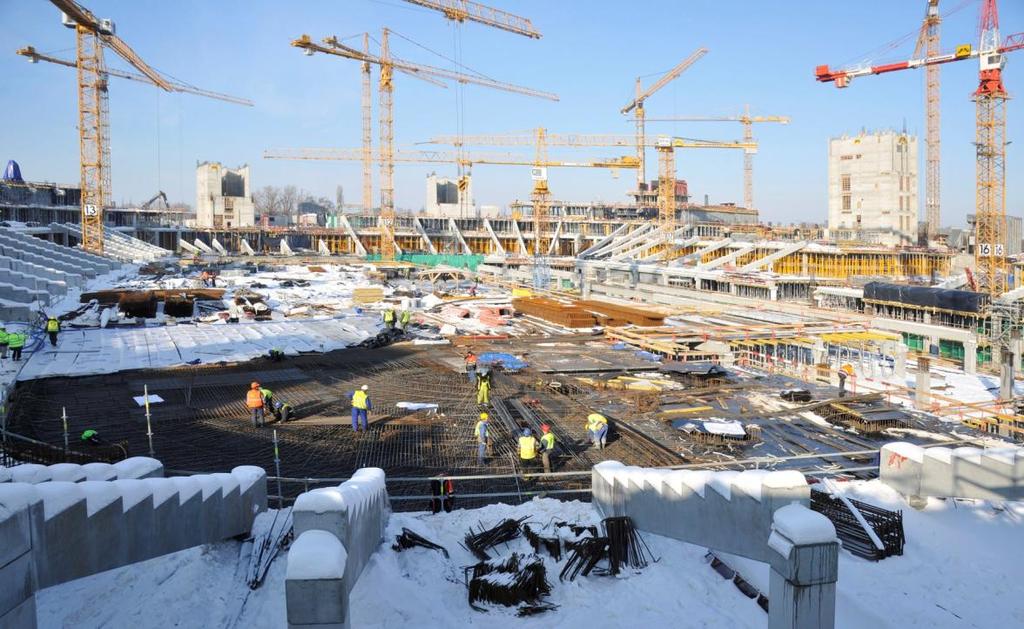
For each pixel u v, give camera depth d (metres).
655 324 39.81
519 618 10.26
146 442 18.47
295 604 7.72
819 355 34.56
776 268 77.88
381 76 110.88
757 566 11.21
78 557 8.95
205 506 11.38
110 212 114.94
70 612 10.11
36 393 23.70
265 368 28.42
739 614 10.29
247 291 52.50
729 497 10.55
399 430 19.86
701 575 11.28
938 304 47.59
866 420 19.72
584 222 125.06
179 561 11.38
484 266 99.38
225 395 23.89
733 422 19.69
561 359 30.27
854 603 10.66
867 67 74.50
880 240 106.12
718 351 32.81
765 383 25.69
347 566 8.84
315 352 32.22
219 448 18.05
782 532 8.23
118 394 23.69
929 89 102.75
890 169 107.56
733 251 88.12
